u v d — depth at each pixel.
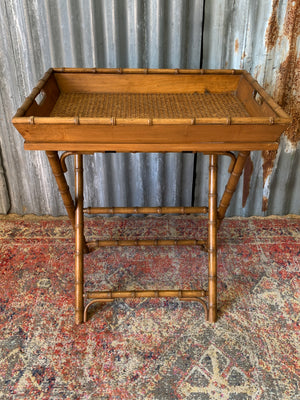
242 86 1.92
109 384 1.64
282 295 2.08
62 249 2.40
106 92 1.98
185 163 2.54
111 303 2.03
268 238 2.52
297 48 2.25
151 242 2.26
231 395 1.60
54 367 1.71
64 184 1.87
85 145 1.56
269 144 1.58
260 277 2.20
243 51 2.27
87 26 2.16
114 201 2.71
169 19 2.14
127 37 2.21
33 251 2.39
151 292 1.94
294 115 2.44
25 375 1.67
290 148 2.52
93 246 2.28
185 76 1.96
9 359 1.74
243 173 2.58
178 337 1.85
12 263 2.29
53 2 2.09
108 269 2.26
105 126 1.48
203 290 1.95
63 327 1.89
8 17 2.14
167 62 2.29
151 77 1.95
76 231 1.98
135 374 1.68
